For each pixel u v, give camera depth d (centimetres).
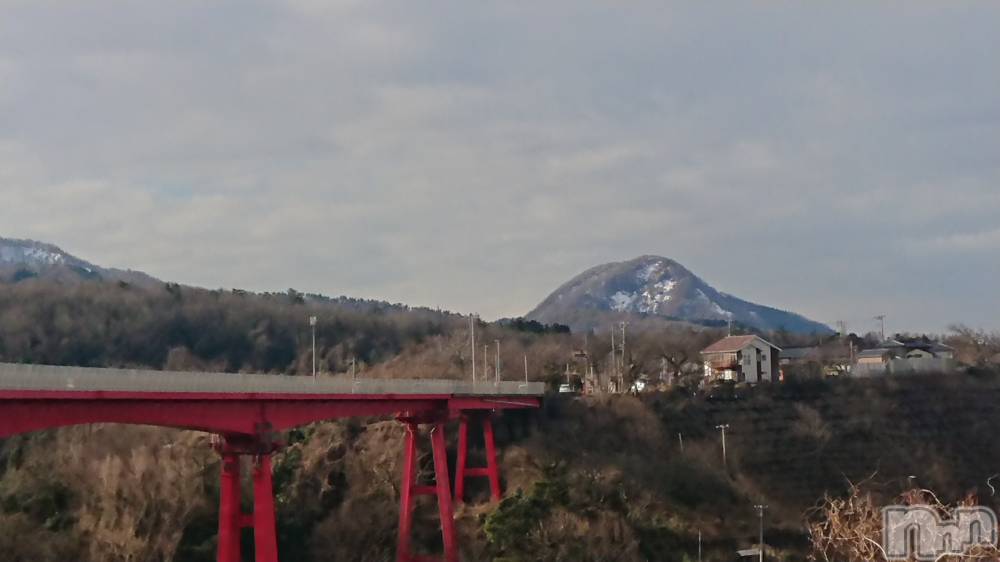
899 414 11175
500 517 8250
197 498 7969
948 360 12438
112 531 7556
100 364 13388
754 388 11488
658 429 10662
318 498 8806
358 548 8481
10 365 3972
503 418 10462
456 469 9394
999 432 11000
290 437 9619
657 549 8569
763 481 10131
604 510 8706
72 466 8206
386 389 7194
